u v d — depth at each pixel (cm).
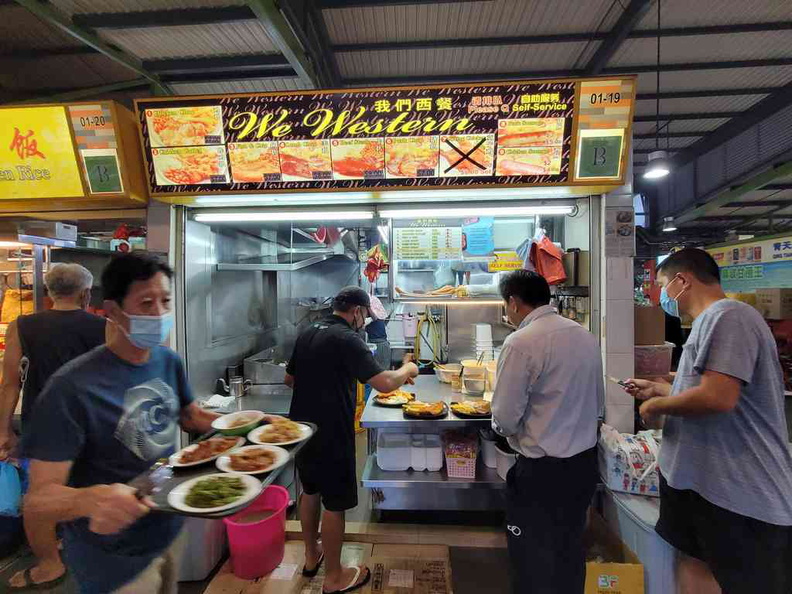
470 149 197
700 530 143
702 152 564
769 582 131
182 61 294
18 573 185
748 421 134
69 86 344
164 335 102
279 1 225
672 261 160
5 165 209
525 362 157
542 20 288
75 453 93
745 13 287
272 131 200
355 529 234
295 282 435
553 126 192
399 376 188
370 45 314
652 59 346
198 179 208
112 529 81
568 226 275
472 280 325
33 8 229
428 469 232
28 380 194
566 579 153
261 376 303
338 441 183
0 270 260
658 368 224
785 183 671
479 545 223
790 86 398
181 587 199
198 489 100
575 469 154
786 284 525
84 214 243
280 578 198
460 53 328
